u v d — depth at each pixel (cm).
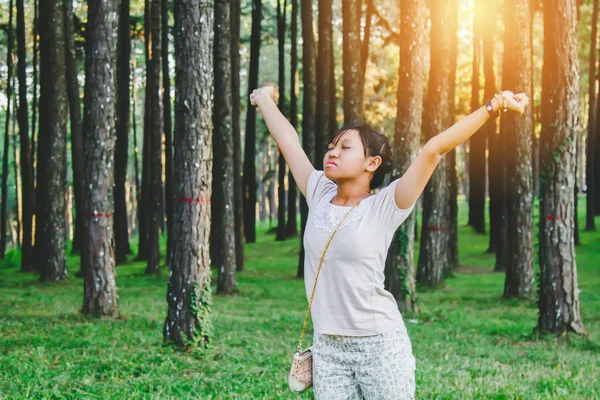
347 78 1845
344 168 337
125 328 1089
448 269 2205
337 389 340
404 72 1355
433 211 1884
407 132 1359
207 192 919
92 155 1214
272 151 6156
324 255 333
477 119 321
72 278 2112
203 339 904
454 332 1159
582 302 1630
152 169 2331
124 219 2731
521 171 1681
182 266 906
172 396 642
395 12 3177
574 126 1069
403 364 337
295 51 2847
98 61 1202
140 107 5550
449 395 652
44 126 2298
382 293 335
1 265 2844
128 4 2575
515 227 1689
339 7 3684
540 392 700
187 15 908
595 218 3597
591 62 2923
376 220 329
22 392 641
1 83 3384
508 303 1622
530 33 1648
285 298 1731
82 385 683
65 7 2202
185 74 904
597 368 855
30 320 1157
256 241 3362
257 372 759
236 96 2430
